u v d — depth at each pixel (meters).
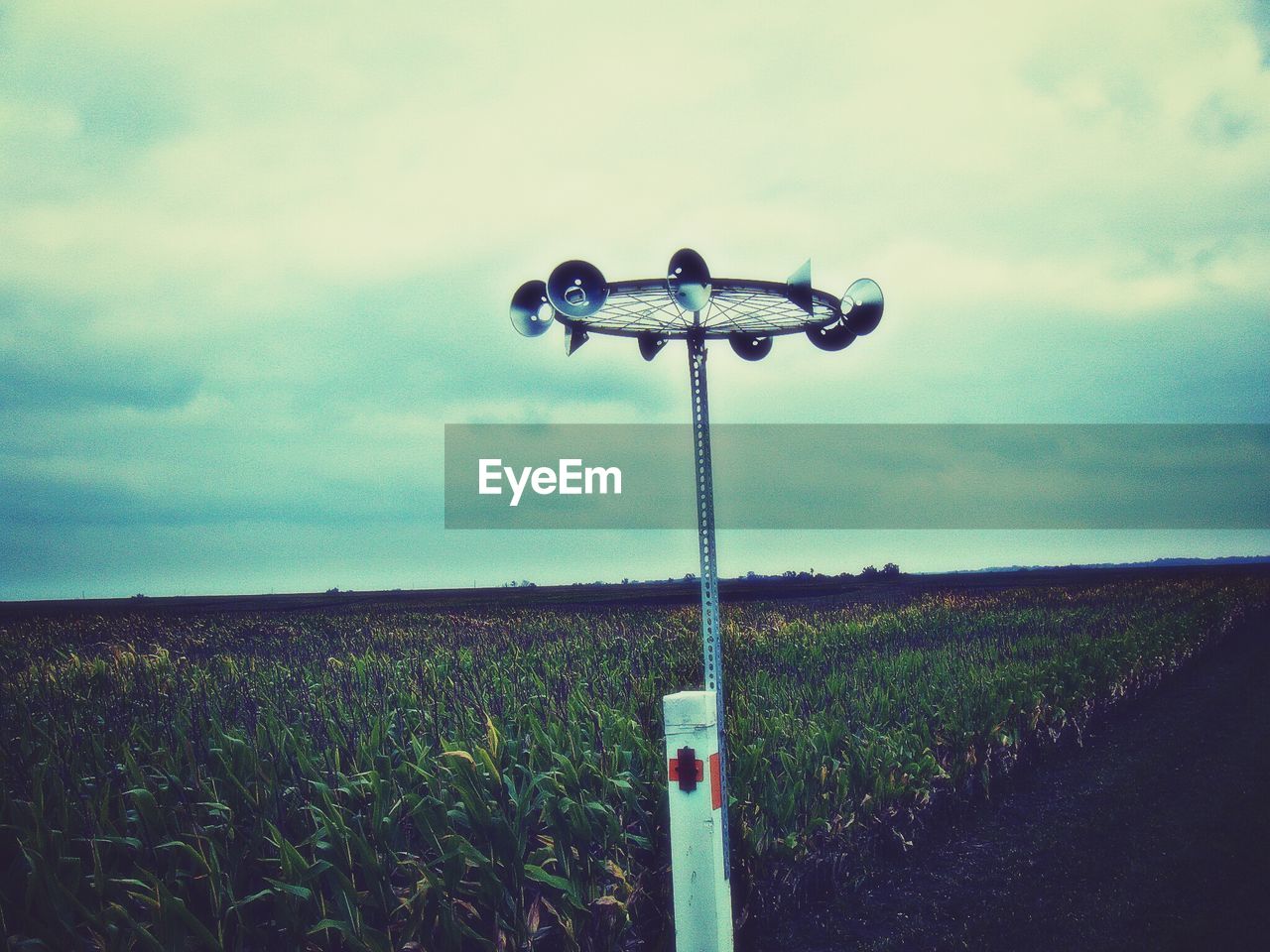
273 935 4.20
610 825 4.86
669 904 4.98
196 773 5.27
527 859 4.70
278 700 9.64
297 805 5.22
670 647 14.45
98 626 28.48
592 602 55.38
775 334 5.31
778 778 6.29
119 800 4.70
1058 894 5.77
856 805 6.46
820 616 27.19
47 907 3.78
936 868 6.51
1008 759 8.96
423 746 5.73
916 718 8.32
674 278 4.33
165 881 4.17
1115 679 12.46
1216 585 39.81
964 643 17.20
